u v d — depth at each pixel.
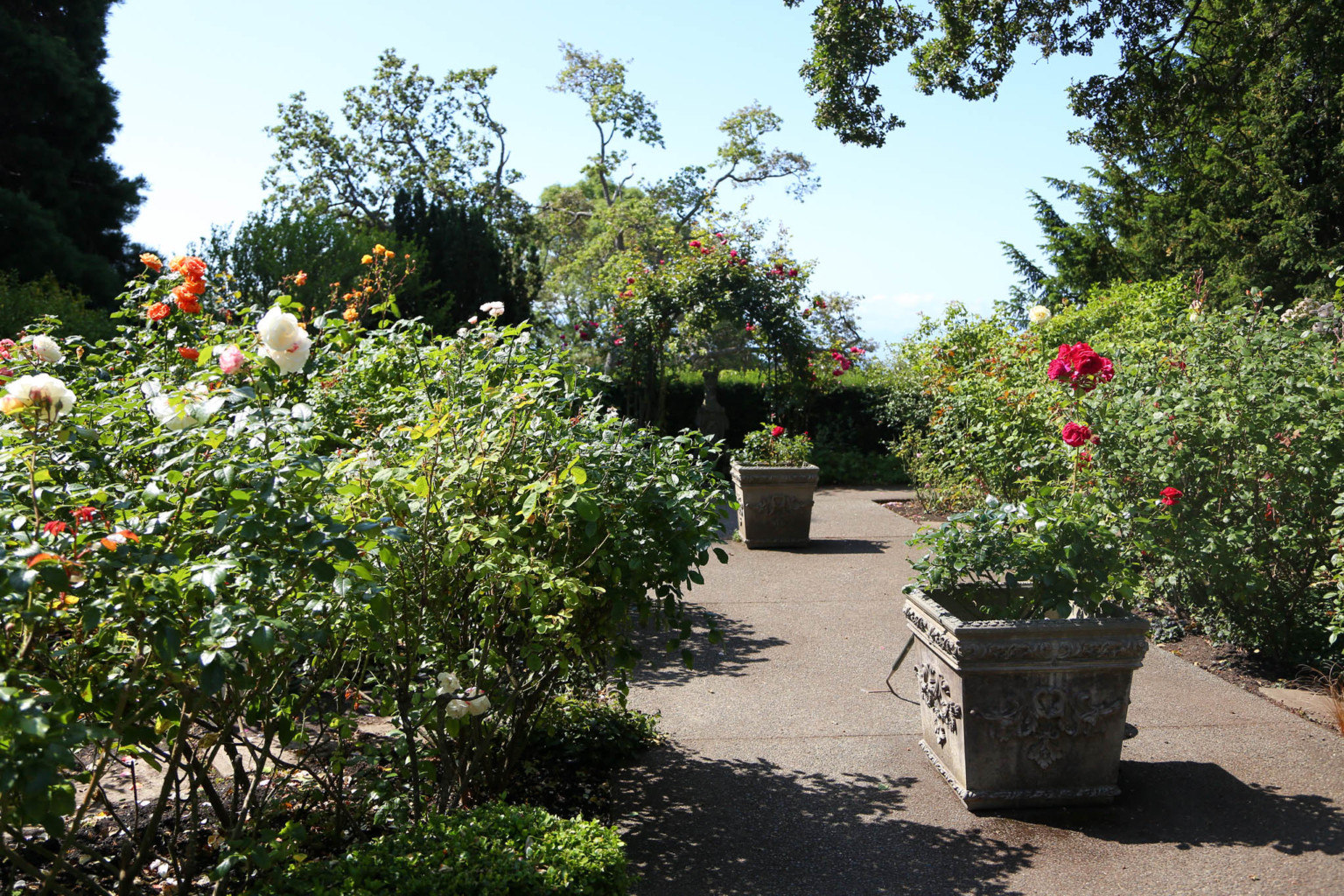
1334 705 4.85
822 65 11.72
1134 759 4.29
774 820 3.70
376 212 30.16
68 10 21.11
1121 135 12.96
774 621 6.83
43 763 1.70
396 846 2.60
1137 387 6.36
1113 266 25.42
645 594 3.57
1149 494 5.77
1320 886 3.17
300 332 2.69
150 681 2.15
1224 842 3.50
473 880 2.41
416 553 2.94
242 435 2.44
